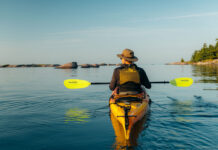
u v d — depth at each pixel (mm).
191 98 5375
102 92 6836
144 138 2535
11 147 2369
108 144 2391
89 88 8062
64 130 2928
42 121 3396
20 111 4160
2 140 2574
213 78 11336
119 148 2270
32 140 2564
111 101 3885
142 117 3412
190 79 5352
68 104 4828
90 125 3150
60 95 6223
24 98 5719
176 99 5273
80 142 2473
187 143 2359
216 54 75438
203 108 4152
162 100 5160
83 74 16703
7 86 9031
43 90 7504
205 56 81125
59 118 3580
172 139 2486
